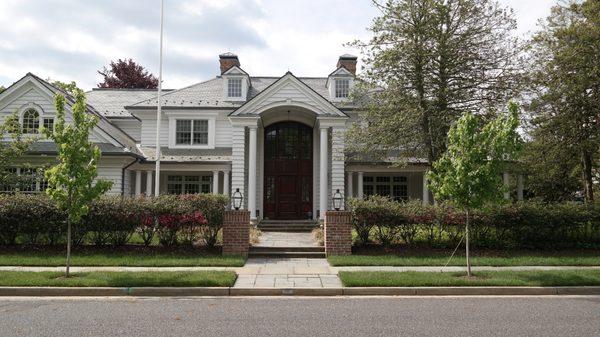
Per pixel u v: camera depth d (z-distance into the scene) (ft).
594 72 62.39
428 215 48.67
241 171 69.82
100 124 70.38
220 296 31.55
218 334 21.18
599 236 50.83
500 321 23.86
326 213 47.55
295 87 71.05
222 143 81.66
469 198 36.63
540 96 66.85
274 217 79.77
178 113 81.20
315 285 33.35
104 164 68.23
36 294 31.48
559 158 74.18
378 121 62.64
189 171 77.36
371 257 44.50
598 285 33.12
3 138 65.77
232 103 82.23
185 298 30.71
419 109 59.41
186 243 49.47
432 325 22.95
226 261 42.29
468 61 60.03
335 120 70.59
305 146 81.46
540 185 102.94
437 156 60.90
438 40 59.11
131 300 29.96
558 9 70.44
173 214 47.50
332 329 22.15
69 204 35.63
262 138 80.07
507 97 59.88
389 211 48.83
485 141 36.86
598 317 24.88
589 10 64.23
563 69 65.77
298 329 22.15
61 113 36.29
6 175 58.13
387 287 32.37
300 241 56.13
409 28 60.34
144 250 47.24
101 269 39.09
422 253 46.96
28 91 68.85
